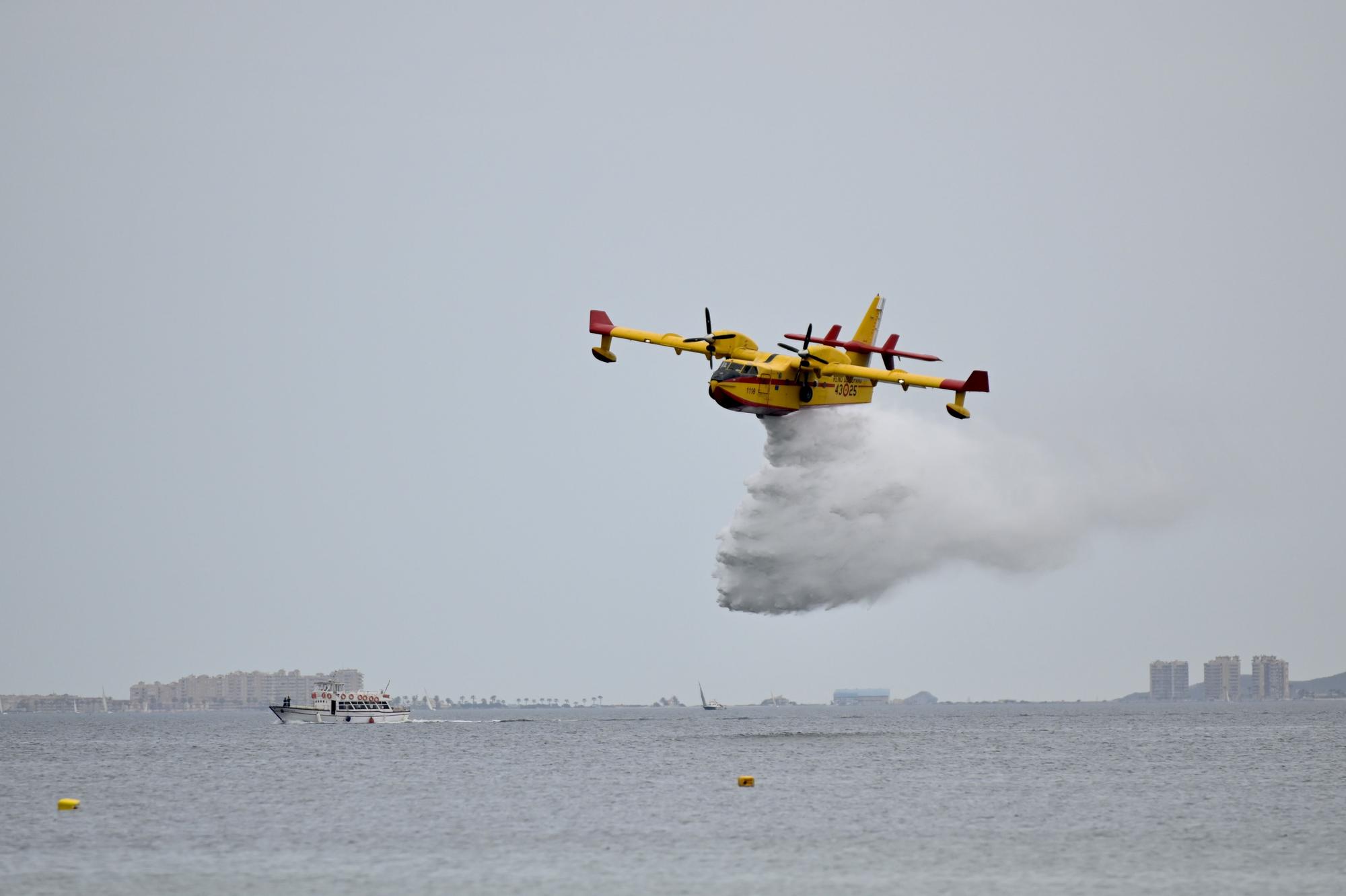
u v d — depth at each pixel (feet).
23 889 423.64
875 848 486.79
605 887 422.41
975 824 540.11
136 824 557.33
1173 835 508.12
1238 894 407.64
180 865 460.14
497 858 469.16
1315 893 409.08
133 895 414.21
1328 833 513.04
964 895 409.90
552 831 529.45
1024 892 412.77
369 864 460.14
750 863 458.91
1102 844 491.72
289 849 490.49
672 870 446.60
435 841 506.48
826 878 433.89
